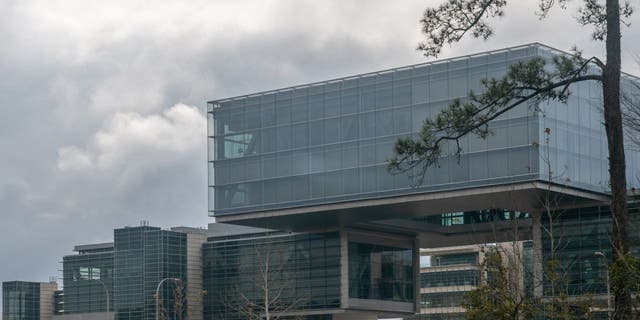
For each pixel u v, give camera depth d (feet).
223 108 387.75
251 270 472.44
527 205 340.39
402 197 343.67
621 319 101.40
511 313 96.43
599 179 331.98
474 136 328.49
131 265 517.96
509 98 117.29
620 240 112.47
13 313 610.65
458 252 609.01
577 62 116.26
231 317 477.36
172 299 503.61
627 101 187.42
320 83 366.02
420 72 344.08
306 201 365.81
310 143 367.04
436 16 116.47
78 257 554.05
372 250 410.93
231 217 382.83
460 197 331.57
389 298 411.34
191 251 501.56
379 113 352.49
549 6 114.32
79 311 549.54
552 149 319.06
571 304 99.81
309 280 412.16
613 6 113.09
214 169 388.37
